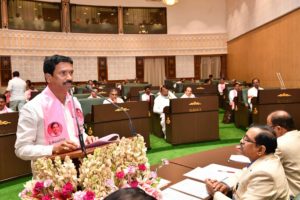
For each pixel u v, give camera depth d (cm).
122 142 152
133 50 1461
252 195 186
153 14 1493
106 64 1427
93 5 1406
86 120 486
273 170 188
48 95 178
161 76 1509
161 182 218
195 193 199
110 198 70
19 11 1254
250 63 1164
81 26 1395
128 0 1459
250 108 657
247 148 200
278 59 913
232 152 299
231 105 772
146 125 536
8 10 1230
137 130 526
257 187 186
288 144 240
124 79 1458
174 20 1506
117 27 1450
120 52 1443
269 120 264
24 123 169
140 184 143
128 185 140
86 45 1385
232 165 258
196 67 1519
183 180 223
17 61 1242
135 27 1480
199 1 1502
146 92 770
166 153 535
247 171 201
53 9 1330
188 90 690
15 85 841
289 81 845
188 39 1507
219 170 244
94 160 132
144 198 70
